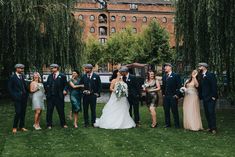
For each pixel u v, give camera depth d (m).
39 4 23.52
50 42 23.50
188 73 19.62
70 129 14.38
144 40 65.12
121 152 10.30
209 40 17.34
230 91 19.09
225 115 18.86
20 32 22.67
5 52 22.70
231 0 15.96
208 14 16.06
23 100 14.11
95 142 11.71
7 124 15.73
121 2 101.69
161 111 20.28
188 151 10.41
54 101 14.76
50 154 10.16
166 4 103.19
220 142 11.69
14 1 21.55
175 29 19.09
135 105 15.09
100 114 19.19
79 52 26.84
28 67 23.14
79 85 14.98
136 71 37.19
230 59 16.17
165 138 12.38
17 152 10.44
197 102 14.14
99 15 100.31
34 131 13.96
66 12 24.11
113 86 14.88
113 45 78.44
